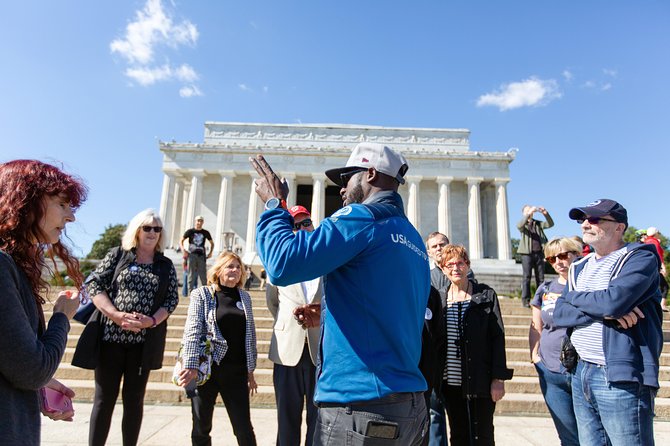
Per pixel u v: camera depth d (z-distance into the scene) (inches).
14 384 88.5
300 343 209.5
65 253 117.2
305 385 209.8
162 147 1971.0
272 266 96.1
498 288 1501.0
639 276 144.9
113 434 256.1
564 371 194.4
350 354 97.0
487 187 2102.6
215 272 220.4
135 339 205.2
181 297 644.7
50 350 95.5
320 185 1946.4
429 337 175.2
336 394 96.7
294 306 215.9
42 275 104.5
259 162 118.9
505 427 290.4
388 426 93.6
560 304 165.3
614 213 163.9
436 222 2064.5
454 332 210.1
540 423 301.0
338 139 2090.3
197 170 1968.5
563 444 200.5
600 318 149.3
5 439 84.2
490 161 2003.0
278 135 2094.0
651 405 144.8
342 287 101.6
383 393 93.8
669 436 279.7
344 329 98.8
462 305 212.1
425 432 109.1
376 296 98.5
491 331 203.3
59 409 117.6
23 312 90.0
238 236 2022.6
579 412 162.1
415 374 101.9
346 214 101.7
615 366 144.5
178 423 279.6
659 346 148.9
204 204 2050.9
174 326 491.5
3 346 84.5
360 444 93.3
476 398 198.1
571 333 167.0
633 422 142.6
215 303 214.2
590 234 167.2
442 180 1988.2
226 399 206.8
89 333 200.8
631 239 1993.1
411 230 114.0
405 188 2103.8
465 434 203.5
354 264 100.8
